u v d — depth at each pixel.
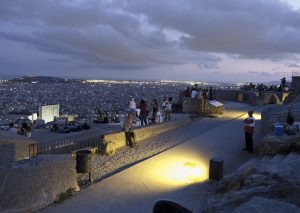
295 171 7.28
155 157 13.07
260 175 7.66
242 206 4.62
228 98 38.34
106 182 10.19
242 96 36.88
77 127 20.73
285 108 18.09
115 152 14.46
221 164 10.46
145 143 16.25
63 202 8.67
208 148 14.59
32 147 11.59
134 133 15.52
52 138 17.41
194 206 8.42
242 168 9.66
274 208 4.48
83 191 9.43
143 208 8.41
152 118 21.38
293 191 6.00
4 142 10.69
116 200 8.88
